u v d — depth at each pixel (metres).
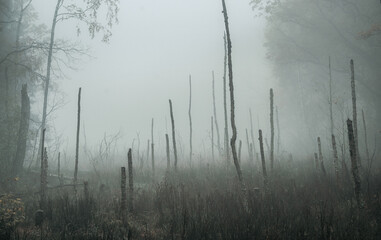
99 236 5.55
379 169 12.09
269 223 5.91
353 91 11.29
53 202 8.25
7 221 6.56
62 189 11.30
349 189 8.75
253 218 6.16
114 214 7.34
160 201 7.86
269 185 9.42
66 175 14.84
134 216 7.41
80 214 7.18
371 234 5.35
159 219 6.89
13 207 7.23
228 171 13.19
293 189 8.86
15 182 11.59
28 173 13.45
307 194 8.23
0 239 5.66
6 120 14.07
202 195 8.77
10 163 13.14
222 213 6.60
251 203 7.16
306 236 5.15
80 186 12.03
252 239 5.20
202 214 6.68
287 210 6.71
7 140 13.51
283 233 5.30
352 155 7.24
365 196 7.80
